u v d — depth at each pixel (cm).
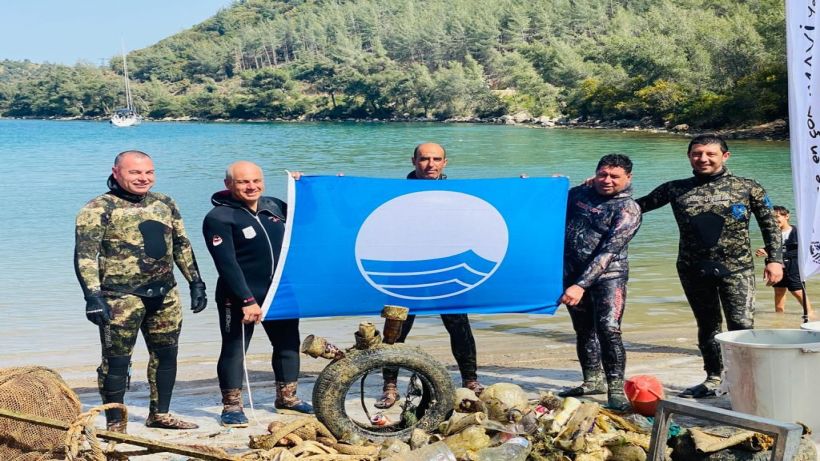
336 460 480
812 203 645
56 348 1080
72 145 8681
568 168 4803
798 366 559
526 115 13675
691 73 9550
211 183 4038
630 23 16788
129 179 584
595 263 627
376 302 610
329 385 527
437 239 608
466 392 552
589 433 506
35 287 1512
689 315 1205
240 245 615
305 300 602
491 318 1196
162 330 609
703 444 481
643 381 596
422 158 647
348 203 596
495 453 473
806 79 633
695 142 664
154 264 592
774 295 1272
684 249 677
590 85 11356
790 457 417
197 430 621
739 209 654
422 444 496
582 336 695
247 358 980
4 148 8075
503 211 615
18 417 450
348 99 18875
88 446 556
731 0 12731
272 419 646
